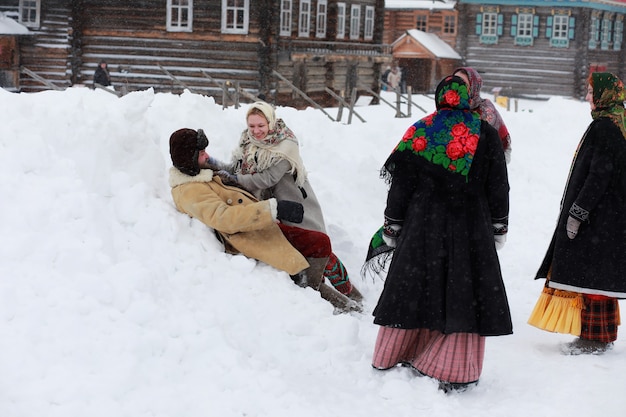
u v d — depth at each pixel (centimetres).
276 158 585
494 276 493
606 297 586
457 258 491
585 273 581
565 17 4122
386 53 3288
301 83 2820
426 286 496
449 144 495
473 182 494
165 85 2609
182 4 2588
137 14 2609
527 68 4216
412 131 505
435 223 495
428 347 509
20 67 2653
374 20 3275
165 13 2591
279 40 2647
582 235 585
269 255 557
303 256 585
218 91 2589
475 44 4306
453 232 493
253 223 542
